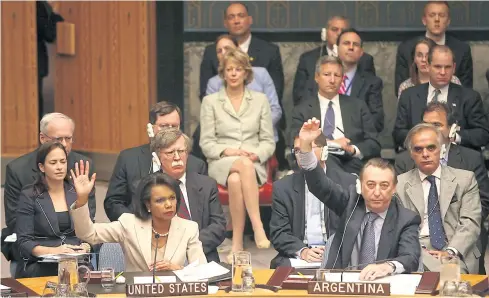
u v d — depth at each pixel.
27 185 10.66
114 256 9.48
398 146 14.72
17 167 11.43
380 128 15.42
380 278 8.25
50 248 10.28
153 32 18.61
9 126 19.92
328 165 12.41
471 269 10.66
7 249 11.30
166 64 17.45
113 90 19.48
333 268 8.91
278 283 8.20
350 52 15.29
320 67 14.26
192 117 17.53
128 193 11.77
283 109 16.22
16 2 19.86
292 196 11.15
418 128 10.84
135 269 9.20
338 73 14.22
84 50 20.02
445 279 7.77
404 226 8.82
